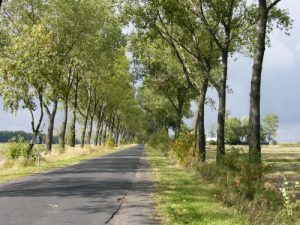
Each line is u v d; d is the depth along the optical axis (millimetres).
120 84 73750
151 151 70438
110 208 13219
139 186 18984
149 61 42219
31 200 14758
